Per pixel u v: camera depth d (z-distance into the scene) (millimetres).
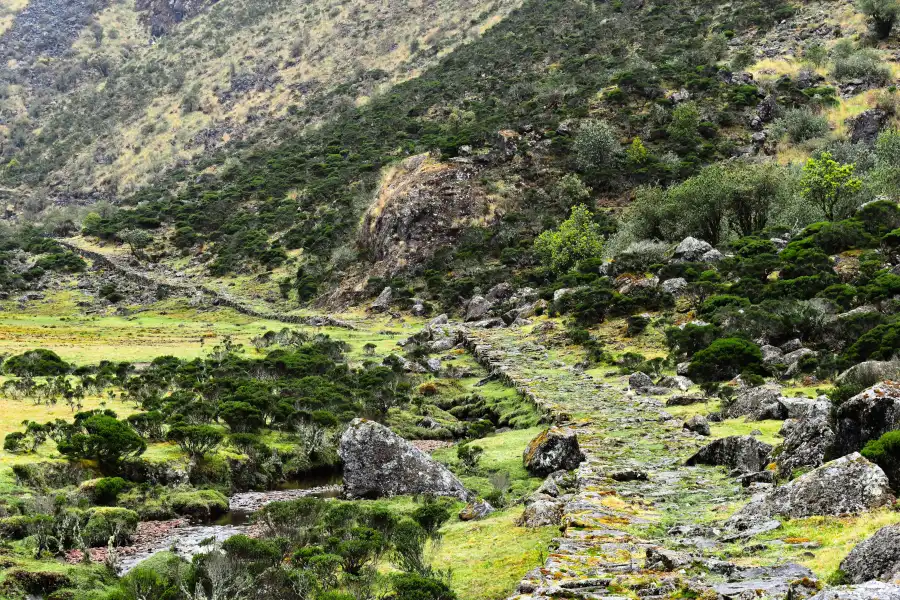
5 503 23078
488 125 115188
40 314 95812
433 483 26453
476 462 29719
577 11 172875
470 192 97938
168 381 44969
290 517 21031
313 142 162625
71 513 22344
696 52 127938
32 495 24344
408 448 27000
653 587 12312
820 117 104688
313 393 43156
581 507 18953
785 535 14703
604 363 48000
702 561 13531
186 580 16453
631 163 101312
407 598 14000
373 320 82312
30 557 19406
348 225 111562
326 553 17250
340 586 15797
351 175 129500
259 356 60281
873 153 88375
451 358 56812
